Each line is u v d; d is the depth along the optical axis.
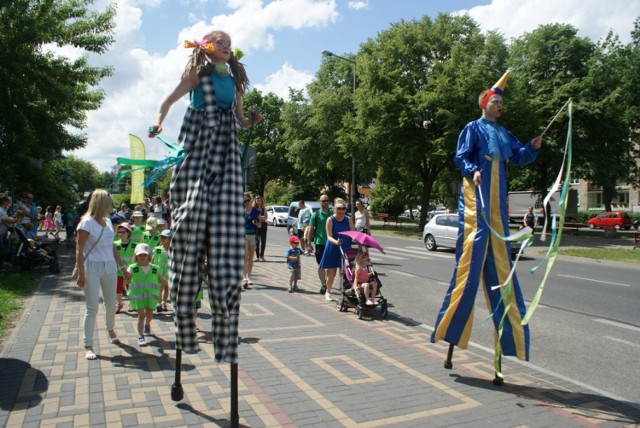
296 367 5.14
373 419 3.93
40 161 25.20
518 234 4.30
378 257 17.55
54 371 4.89
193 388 4.48
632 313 8.61
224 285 3.38
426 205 32.75
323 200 9.84
